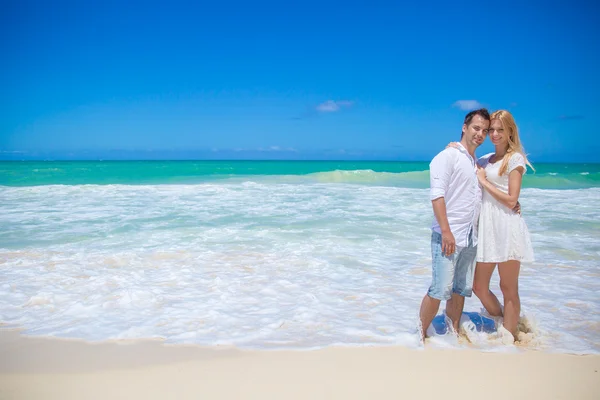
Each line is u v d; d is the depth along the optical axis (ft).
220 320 13.26
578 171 140.26
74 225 29.09
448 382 9.76
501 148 11.77
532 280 17.72
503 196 11.25
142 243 23.88
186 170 95.86
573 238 25.89
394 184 66.69
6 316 13.55
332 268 19.38
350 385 9.58
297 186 60.13
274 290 16.22
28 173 82.38
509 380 9.87
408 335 11.99
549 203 42.83
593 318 13.62
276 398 9.05
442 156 11.34
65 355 10.96
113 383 9.64
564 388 9.55
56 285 16.46
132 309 14.11
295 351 11.22
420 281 17.60
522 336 11.99
